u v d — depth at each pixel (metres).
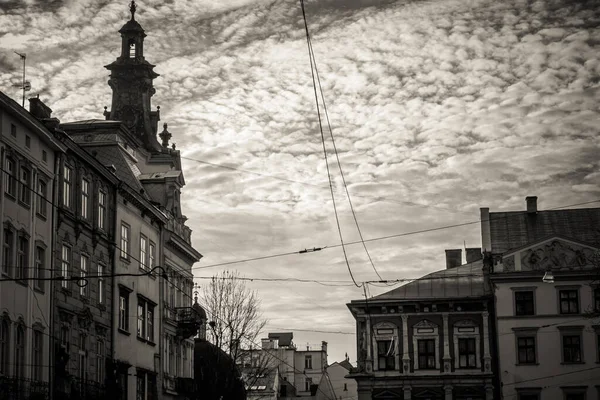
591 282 67.25
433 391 71.62
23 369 39.78
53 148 43.91
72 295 45.50
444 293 73.50
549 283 71.00
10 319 38.59
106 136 59.91
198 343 73.31
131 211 54.69
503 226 76.44
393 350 72.69
